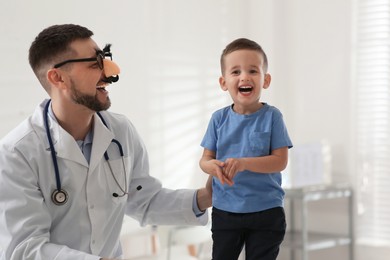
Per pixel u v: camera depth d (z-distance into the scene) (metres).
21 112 2.90
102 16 3.30
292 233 4.05
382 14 3.81
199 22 3.94
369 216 3.88
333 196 3.74
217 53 4.09
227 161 1.56
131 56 3.47
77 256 1.62
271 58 4.12
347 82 3.93
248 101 1.64
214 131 1.72
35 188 1.73
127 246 3.46
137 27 3.51
